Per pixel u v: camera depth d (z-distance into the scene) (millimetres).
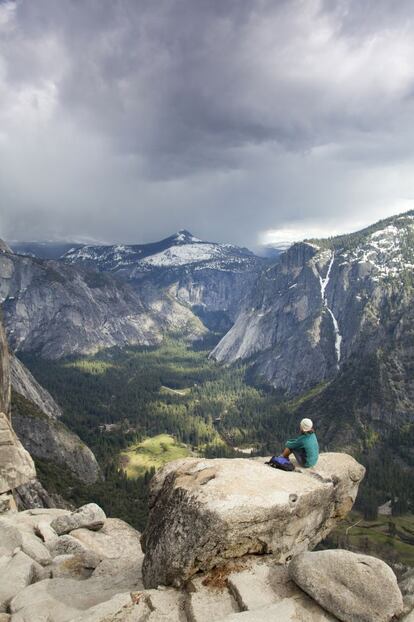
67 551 17594
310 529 13555
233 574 11328
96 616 10328
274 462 14367
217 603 10555
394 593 9984
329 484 13867
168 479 13633
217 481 12531
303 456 14828
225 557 11492
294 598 10539
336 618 10016
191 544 11180
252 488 12406
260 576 11344
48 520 21297
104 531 20469
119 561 15523
